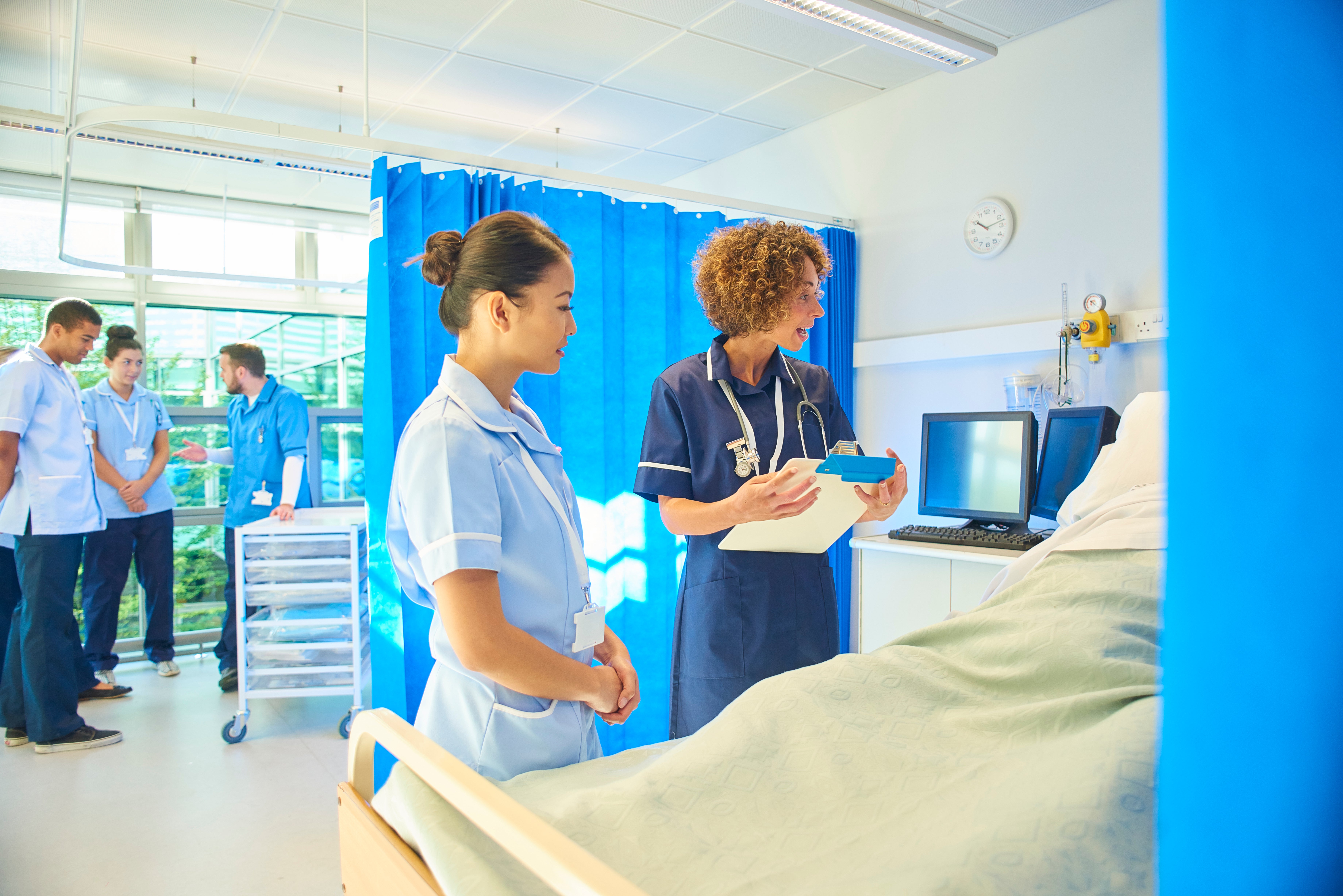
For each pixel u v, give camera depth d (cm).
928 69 351
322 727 344
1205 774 48
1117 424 261
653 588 329
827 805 95
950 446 310
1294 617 49
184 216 477
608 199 322
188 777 292
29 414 298
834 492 144
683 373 170
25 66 337
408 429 104
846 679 120
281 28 310
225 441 489
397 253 263
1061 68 309
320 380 522
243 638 324
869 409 384
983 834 80
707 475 167
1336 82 48
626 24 313
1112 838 79
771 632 164
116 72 344
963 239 344
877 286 380
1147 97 285
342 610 340
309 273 517
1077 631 117
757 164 448
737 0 295
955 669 121
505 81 363
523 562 103
